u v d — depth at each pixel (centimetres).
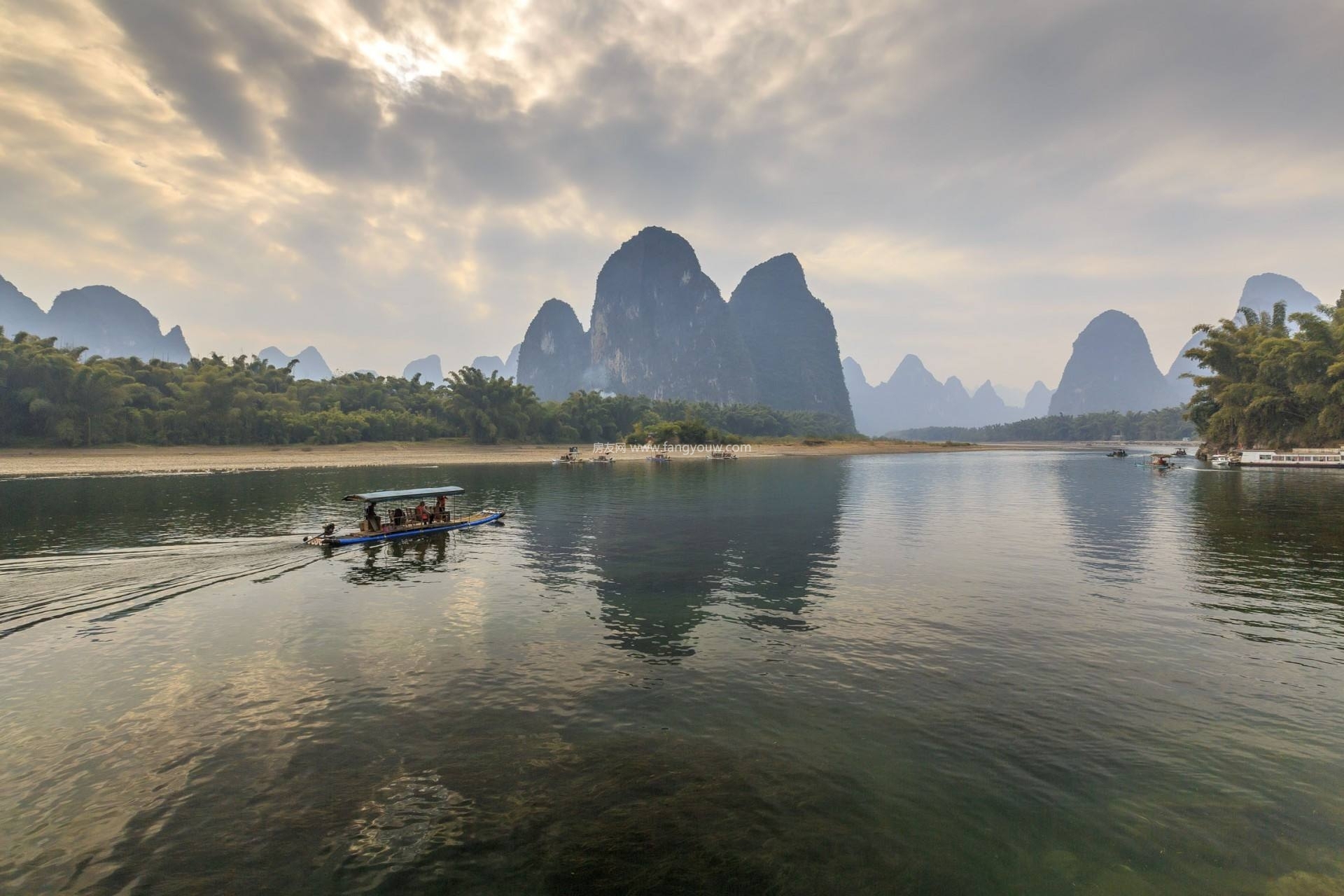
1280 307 8038
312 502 3844
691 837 703
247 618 1553
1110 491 4947
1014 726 966
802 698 1066
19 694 1097
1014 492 4941
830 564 2216
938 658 1260
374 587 1873
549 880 638
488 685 1129
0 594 1761
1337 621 1511
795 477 6644
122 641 1377
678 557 2336
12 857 674
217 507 3556
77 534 2666
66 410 7788
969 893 619
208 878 645
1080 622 1503
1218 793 791
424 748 899
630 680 1150
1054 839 701
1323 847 690
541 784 806
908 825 724
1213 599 1714
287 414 9944
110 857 675
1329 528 2902
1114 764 858
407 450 10531
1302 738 932
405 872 651
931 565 2192
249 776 830
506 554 2377
